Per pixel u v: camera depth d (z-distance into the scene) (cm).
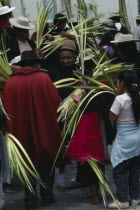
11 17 949
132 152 743
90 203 782
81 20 960
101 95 780
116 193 759
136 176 757
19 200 809
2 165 804
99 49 937
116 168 749
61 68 827
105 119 787
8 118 709
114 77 814
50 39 967
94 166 753
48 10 1009
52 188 793
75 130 773
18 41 898
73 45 825
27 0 1412
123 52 852
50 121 752
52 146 755
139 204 766
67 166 834
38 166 770
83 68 802
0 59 786
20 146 714
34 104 747
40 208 770
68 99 779
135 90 740
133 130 743
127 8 1633
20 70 758
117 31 1110
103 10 1573
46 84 751
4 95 748
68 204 782
